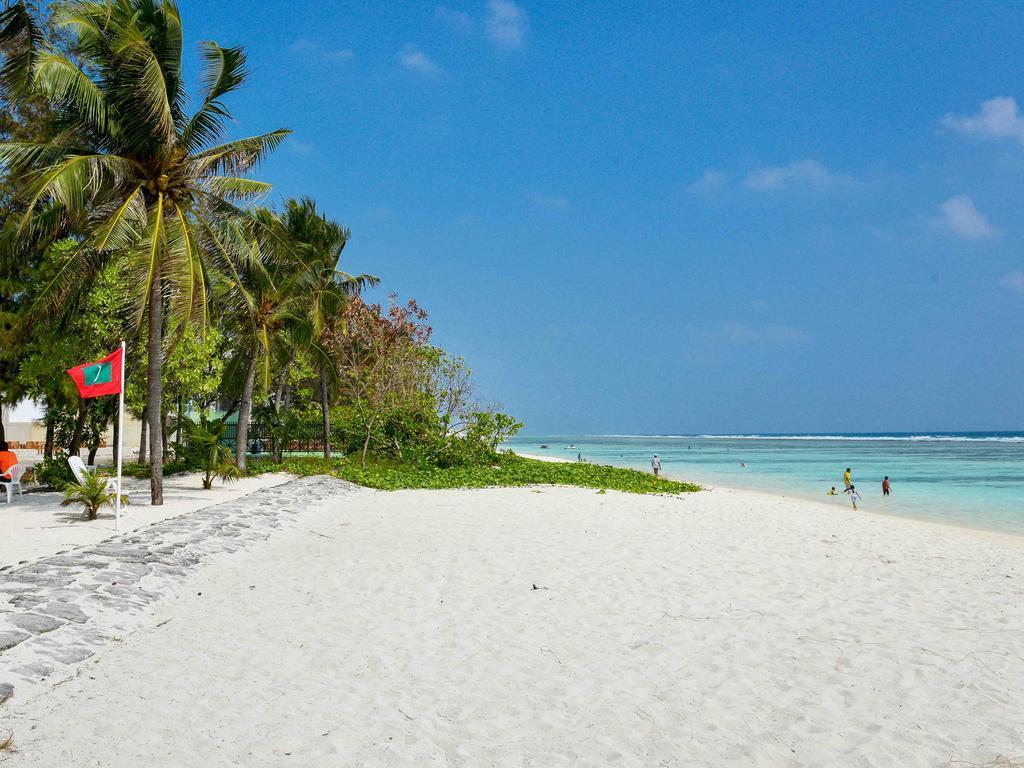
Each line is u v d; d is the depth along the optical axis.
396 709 5.50
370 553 11.98
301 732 5.05
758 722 5.38
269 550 12.23
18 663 5.88
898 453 86.94
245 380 28.14
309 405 45.22
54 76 15.45
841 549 13.45
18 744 4.73
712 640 7.37
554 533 14.45
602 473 32.34
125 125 16.94
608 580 10.12
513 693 5.87
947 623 8.15
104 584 8.43
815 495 31.64
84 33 16.62
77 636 6.80
